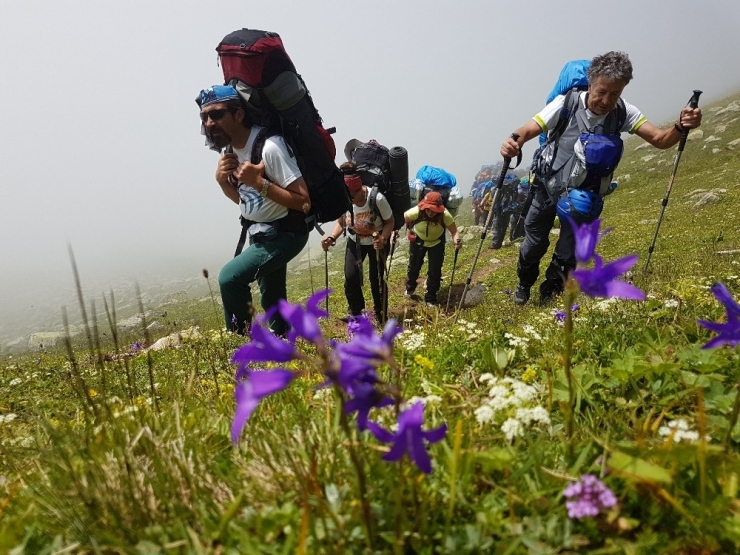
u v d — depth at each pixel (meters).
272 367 4.04
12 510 2.02
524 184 25.36
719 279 7.24
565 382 2.71
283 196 5.97
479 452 1.93
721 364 2.69
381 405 1.36
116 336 2.76
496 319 6.43
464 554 1.59
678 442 2.03
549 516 1.75
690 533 1.63
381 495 1.81
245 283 6.48
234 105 5.91
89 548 1.72
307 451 2.10
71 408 4.33
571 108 7.44
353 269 9.30
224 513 1.79
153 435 2.27
